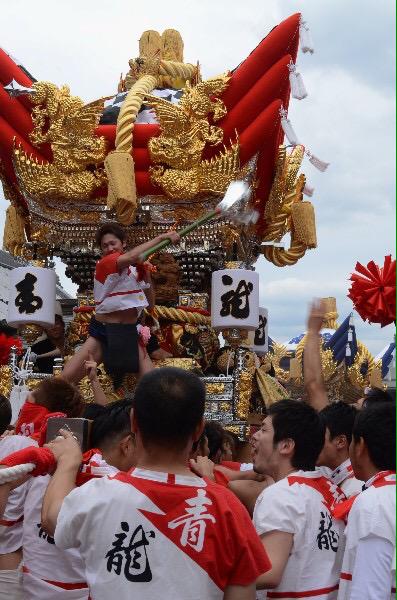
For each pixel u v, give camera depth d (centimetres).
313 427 451
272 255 1097
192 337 975
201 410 342
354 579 385
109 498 324
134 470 334
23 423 568
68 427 399
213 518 321
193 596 313
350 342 1496
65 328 1052
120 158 895
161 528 319
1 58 981
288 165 1062
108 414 468
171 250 980
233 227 959
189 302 985
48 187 965
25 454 368
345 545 415
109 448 461
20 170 971
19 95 962
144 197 970
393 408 436
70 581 475
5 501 418
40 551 477
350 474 524
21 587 498
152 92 1073
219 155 965
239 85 938
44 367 1093
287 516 409
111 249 831
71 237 991
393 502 391
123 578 315
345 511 421
